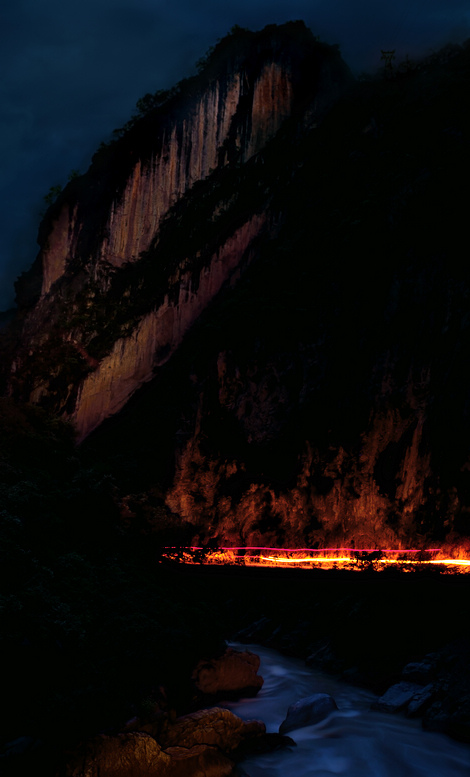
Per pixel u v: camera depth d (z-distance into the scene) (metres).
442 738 11.54
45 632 9.51
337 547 28.42
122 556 13.99
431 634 14.84
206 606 14.27
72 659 9.87
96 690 9.63
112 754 8.86
